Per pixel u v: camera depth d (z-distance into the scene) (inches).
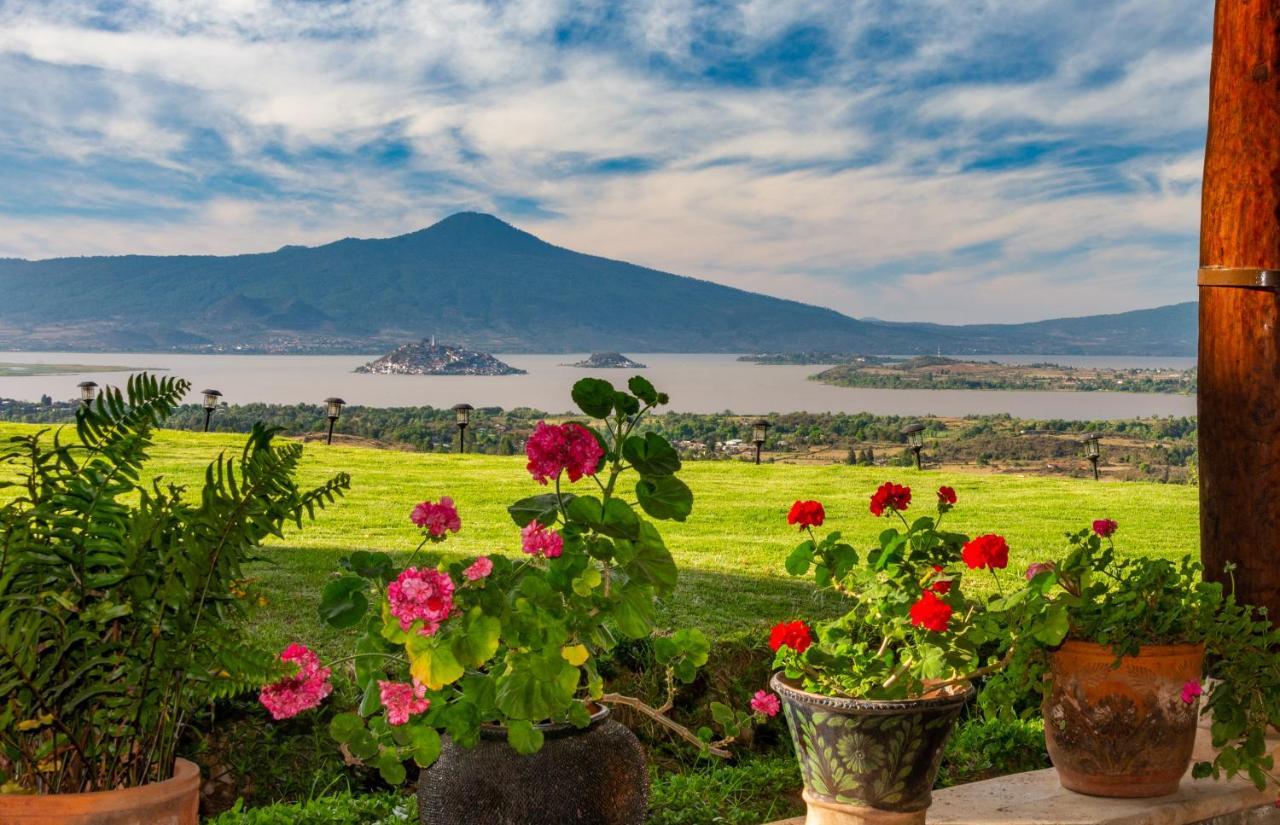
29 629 108.3
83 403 124.6
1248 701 171.9
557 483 137.9
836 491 696.4
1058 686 174.6
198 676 116.6
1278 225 185.5
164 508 118.3
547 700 126.0
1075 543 178.1
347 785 187.5
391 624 123.2
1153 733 170.9
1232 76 186.9
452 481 661.9
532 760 128.8
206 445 740.7
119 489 123.5
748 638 244.7
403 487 618.2
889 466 951.0
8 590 111.8
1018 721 236.4
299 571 310.2
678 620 257.8
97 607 110.9
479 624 123.1
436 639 123.2
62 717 113.2
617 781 131.9
